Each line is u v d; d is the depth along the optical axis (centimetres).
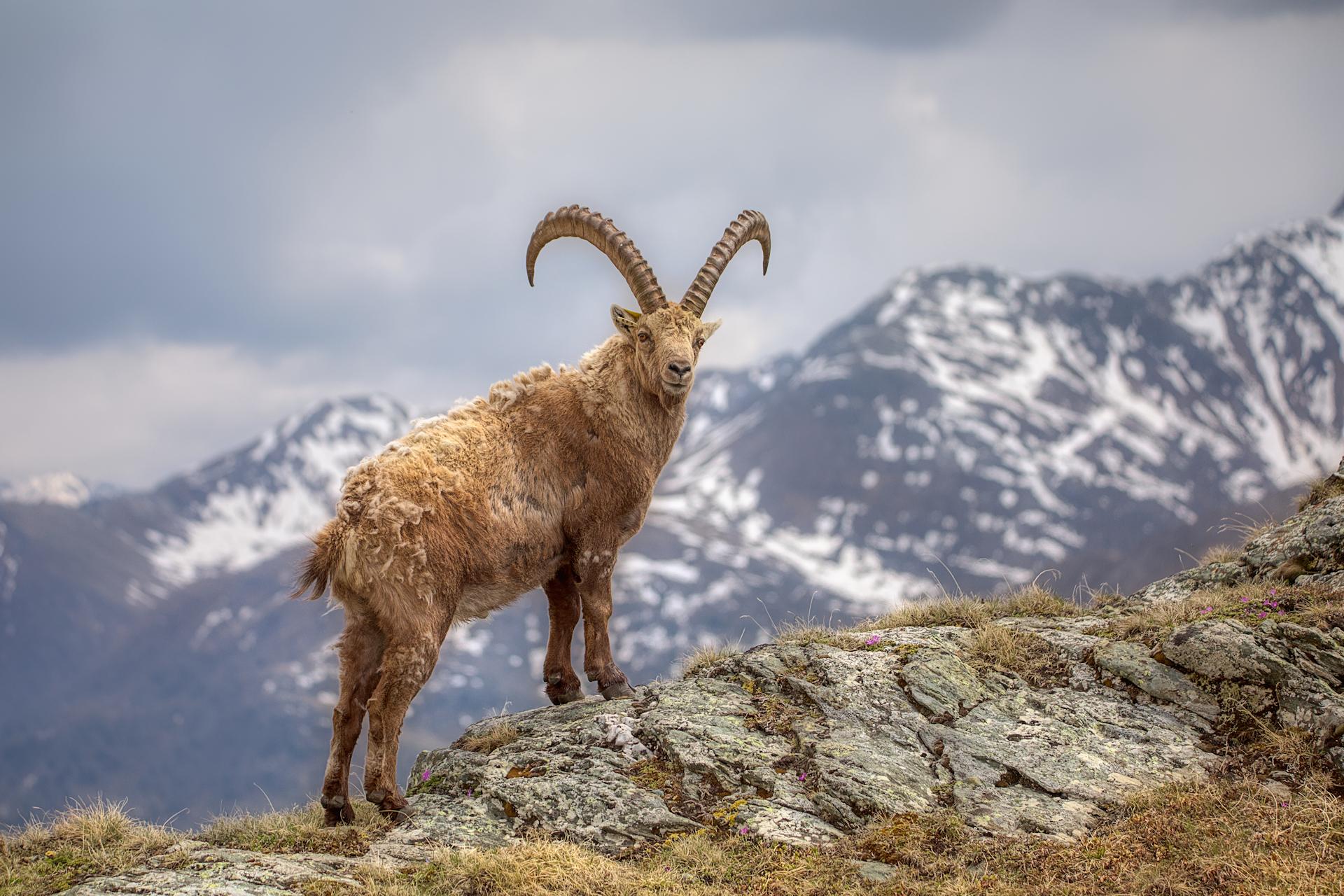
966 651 4050
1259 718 3475
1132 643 3912
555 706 4169
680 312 3991
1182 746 3469
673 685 4012
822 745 3534
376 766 3469
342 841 3322
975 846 3061
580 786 3488
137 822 3544
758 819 3266
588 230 4147
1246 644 3616
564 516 3928
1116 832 3061
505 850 3144
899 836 3141
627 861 3194
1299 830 2930
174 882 2970
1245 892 2709
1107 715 3644
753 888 2975
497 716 4206
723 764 3525
